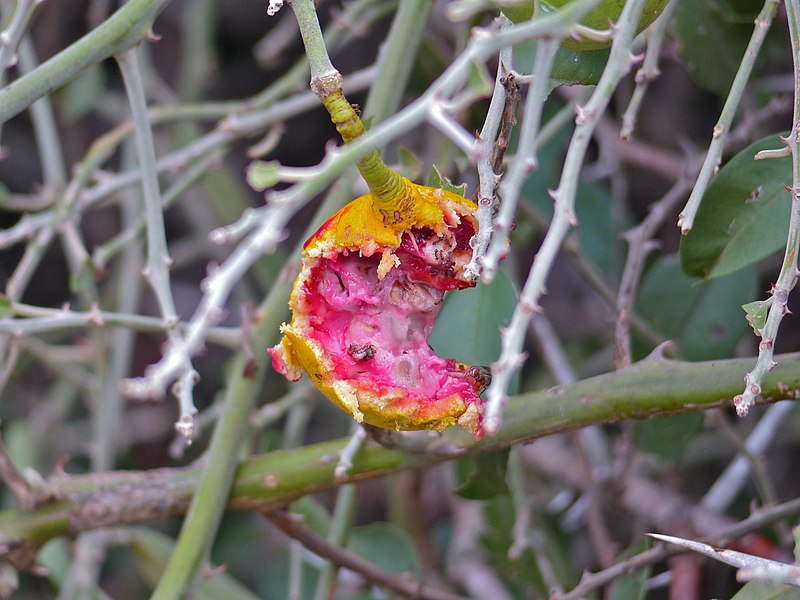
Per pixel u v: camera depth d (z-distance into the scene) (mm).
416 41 489
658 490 581
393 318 368
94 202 562
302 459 459
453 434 439
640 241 490
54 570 622
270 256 686
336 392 359
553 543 603
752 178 424
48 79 399
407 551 596
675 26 509
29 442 725
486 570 664
